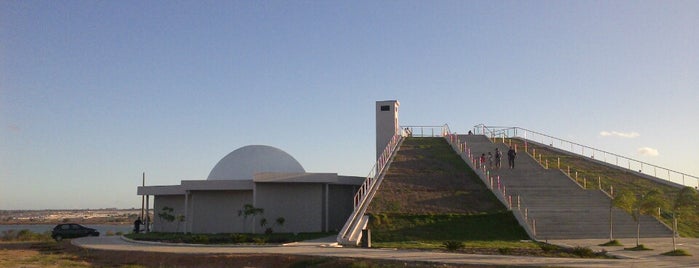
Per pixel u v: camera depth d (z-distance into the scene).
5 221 184.75
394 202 37.69
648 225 34.25
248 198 44.09
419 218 34.66
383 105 62.75
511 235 32.56
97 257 27.30
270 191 43.25
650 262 21.22
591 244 28.67
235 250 27.33
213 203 44.41
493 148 56.97
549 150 58.53
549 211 36.25
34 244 36.12
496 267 20.14
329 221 45.06
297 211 43.50
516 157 52.22
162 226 48.12
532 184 42.88
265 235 39.00
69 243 35.53
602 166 51.53
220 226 44.03
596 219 35.00
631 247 26.89
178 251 27.38
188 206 45.00
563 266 19.97
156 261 25.42
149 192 46.53
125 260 26.03
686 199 25.55
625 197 29.09
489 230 33.22
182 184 43.53
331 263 22.48
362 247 28.48
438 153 54.00
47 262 25.50
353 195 48.12
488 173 44.22
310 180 43.28
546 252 25.00
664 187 43.94
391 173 45.62
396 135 62.12
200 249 28.30
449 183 42.78
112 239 38.94
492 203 37.66
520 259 22.27
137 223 48.03
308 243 31.36
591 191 41.34
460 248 27.19
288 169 50.38
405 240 31.31
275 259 24.30
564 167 49.84
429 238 31.67
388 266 21.09
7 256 28.23
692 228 34.62
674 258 22.64
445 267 20.56
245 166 49.69
